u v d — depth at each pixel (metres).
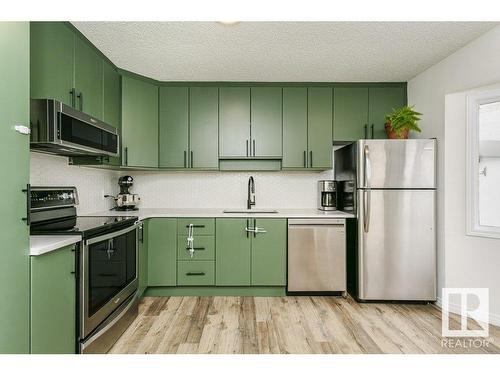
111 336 2.12
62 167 2.57
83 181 2.93
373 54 2.77
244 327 2.46
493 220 2.64
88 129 2.12
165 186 3.74
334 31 2.36
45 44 1.89
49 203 2.17
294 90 3.45
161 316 2.67
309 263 3.13
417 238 2.94
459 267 2.76
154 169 3.42
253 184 3.62
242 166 3.50
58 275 1.57
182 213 3.24
